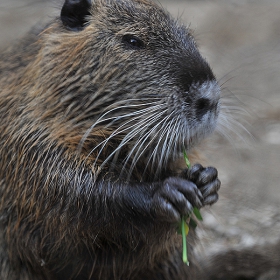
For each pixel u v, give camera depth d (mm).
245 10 20672
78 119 7160
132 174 7387
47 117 7180
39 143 7105
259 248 9484
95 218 6895
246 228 10055
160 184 6707
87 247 7223
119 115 7160
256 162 12234
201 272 9352
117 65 7109
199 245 9531
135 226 6863
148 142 7270
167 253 8141
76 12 7441
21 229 7402
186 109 6945
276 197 11008
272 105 14672
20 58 7836
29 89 7383
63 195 6953
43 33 7715
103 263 7504
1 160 7512
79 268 7586
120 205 6785
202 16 20109
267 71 16625
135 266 7621
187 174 6840
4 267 7824
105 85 7105
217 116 7156
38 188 7090
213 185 6758
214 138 13070
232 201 10930
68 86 7164
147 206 6684
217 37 18734
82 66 7133
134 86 7109
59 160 7012
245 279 9625
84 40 7180
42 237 7309
